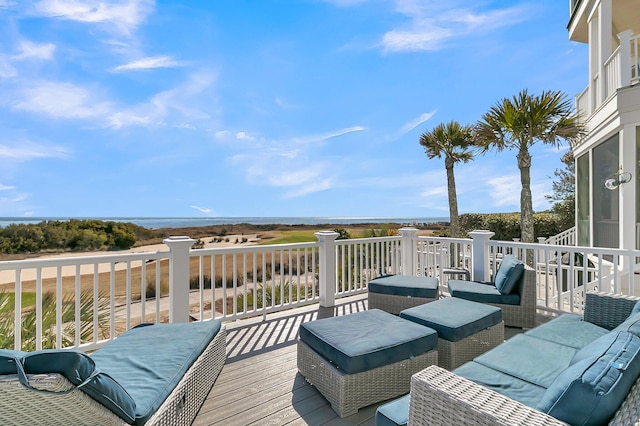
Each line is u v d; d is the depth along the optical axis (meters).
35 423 1.19
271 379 2.57
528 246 4.23
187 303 3.41
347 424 2.01
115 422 1.32
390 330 2.43
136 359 1.96
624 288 4.70
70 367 1.12
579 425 1.02
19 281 2.54
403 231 5.62
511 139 7.41
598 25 6.36
